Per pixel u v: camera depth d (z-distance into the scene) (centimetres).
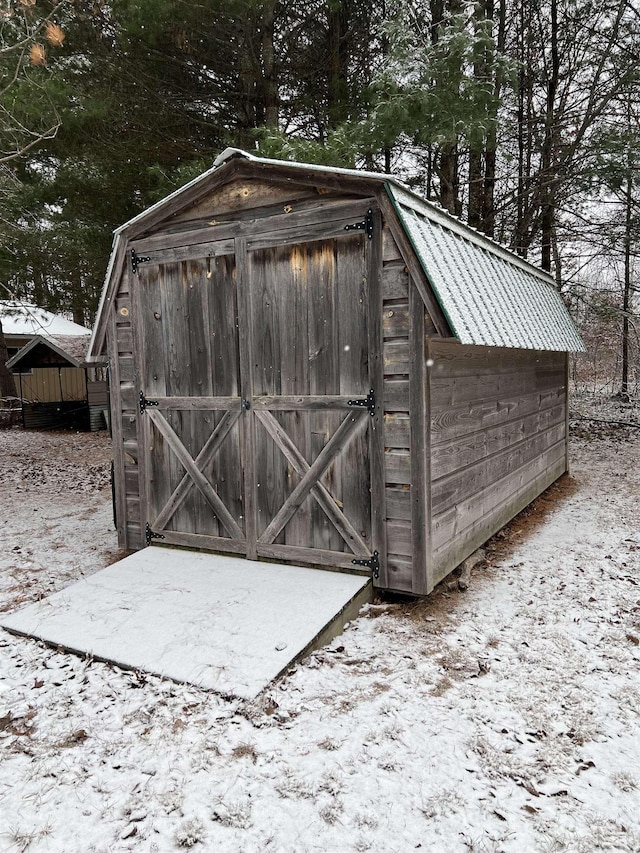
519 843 222
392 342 433
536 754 274
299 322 476
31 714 314
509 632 404
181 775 262
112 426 589
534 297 704
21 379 1933
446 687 333
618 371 1917
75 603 435
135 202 1046
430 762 268
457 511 500
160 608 420
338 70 1095
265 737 288
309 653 369
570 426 1395
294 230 468
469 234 574
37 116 853
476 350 539
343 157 889
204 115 1061
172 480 557
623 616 425
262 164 462
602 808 240
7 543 650
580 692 327
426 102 867
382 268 433
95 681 345
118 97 956
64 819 238
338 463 466
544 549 588
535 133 1200
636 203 1188
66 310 1238
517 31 1245
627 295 1448
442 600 460
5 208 962
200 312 525
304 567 489
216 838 226
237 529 522
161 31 916
